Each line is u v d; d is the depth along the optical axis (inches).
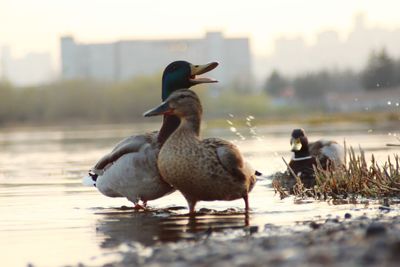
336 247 319.3
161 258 330.3
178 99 476.7
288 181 665.0
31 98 4296.3
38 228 446.9
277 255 311.1
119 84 4281.5
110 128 2861.7
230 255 322.3
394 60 3624.5
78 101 4252.0
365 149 1061.1
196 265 307.6
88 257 358.3
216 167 461.4
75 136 2151.8
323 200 536.1
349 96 3959.2
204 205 519.8
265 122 2837.1
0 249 386.6
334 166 622.2
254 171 505.0
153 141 496.1
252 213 476.4
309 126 2281.0
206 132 1952.5
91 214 497.7
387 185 556.7
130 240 395.9
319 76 4729.3
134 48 6840.6
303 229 400.5
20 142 1835.6
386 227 371.9
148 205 529.7
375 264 281.0
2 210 523.8
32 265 343.6
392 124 2224.4
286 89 4913.9
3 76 4397.1
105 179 508.7
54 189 658.2
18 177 794.8
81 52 6860.2
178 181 467.2
